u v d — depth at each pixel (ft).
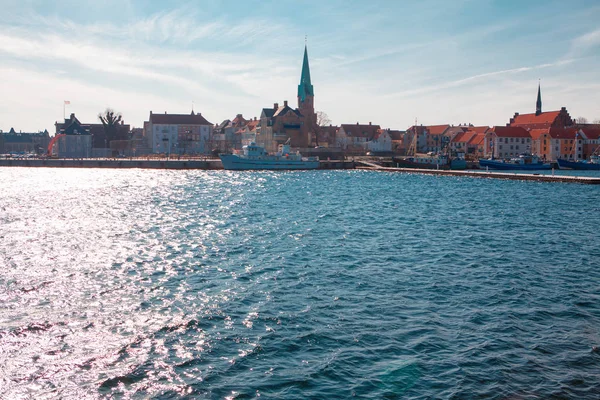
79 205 223.10
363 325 73.51
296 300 84.58
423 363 61.52
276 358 62.85
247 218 180.34
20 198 252.01
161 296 86.43
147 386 56.24
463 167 554.05
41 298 84.94
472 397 54.08
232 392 54.95
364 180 393.50
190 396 54.19
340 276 99.81
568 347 66.03
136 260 113.09
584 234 148.05
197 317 76.28
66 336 68.90
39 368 59.98
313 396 54.29
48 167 574.97
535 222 171.83
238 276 99.66
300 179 403.75
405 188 317.83
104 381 57.21
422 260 113.80
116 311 78.79
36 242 134.21
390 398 54.03
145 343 66.95
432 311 79.51
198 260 113.29
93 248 126.52
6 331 70.13
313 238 140.36
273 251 123.03
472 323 74.38
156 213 195.42
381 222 171.01
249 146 530.68
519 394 54.49
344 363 61.62
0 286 91.61
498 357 63.05
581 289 90.99
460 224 167.02
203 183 358.64
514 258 115.85
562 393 54.70
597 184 349.20
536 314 78.07
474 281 96.22
